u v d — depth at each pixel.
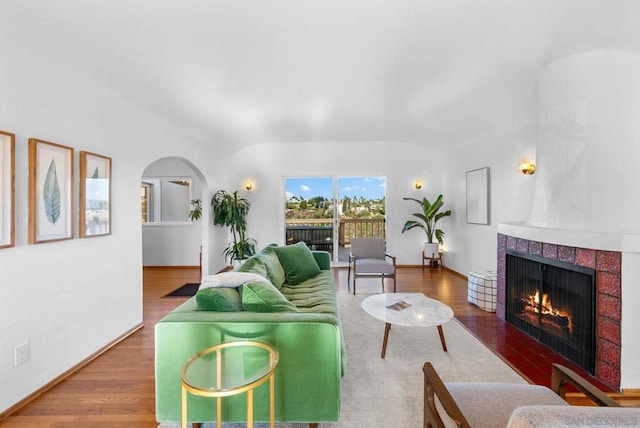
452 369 2.20
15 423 1.65
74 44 1.92
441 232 5.55
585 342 2.16
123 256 2.75
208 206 4.88
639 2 1.58
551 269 2.50
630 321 1.91
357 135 4.88
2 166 1.70
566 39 1.96
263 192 5.88
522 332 2.84
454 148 5.23
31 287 1.88
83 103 2.31
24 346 1.83
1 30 1.71
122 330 2.72
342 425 1.63
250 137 4.87
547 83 2.41
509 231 2.97
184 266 5.73
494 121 3.71
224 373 1.36
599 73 2.12
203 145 4.65
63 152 2.11
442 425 1.13
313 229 6.04
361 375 2.11
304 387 1.51
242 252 5.25
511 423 0.68
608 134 2.11
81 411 1.75
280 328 1.50
